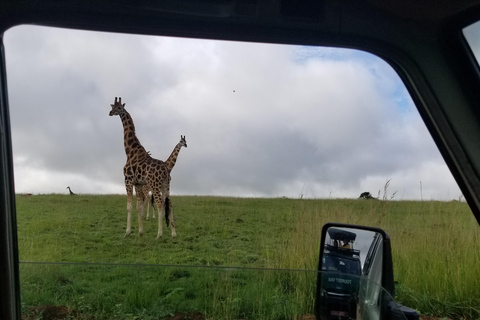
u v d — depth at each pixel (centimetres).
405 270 709
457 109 183
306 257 757
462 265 678
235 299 224
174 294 228
